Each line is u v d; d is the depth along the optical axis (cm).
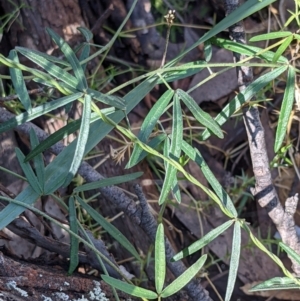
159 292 66
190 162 93
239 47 73
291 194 88
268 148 95
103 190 74
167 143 69
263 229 94
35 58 67
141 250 86
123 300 73
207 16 101
